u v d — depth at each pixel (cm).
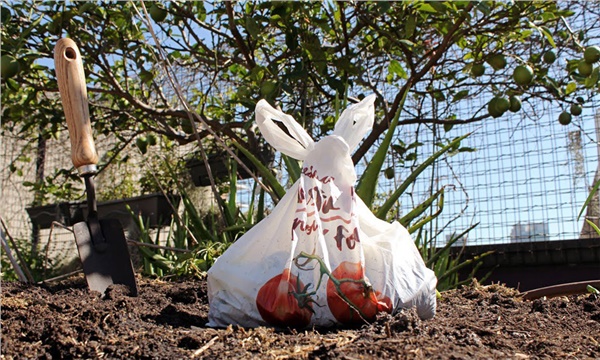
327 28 327
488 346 124
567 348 125
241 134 407
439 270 268
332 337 126
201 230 288
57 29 339
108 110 421
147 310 166
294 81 321
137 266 414
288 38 327
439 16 338
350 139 167
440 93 391
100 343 126
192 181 455
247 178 415
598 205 388
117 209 435
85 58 363
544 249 379
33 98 369
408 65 374
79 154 210
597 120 393
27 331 135
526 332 142
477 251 396
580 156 395
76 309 155
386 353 111
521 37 350
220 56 384
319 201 154
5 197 555
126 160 472
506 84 369
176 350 121
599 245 364
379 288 149
